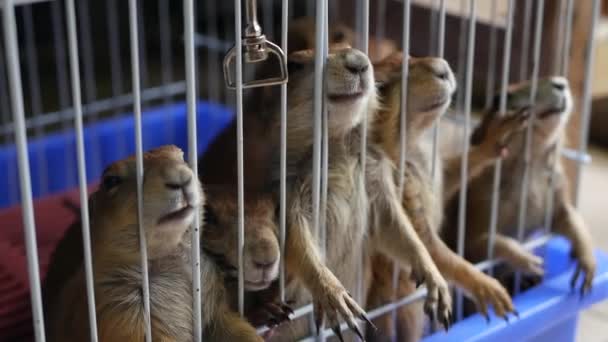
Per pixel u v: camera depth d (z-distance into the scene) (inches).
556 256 84.3
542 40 86.5
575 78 88.4
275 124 62.2
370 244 66.6
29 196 39.2
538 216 82.4
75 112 40.0
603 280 78.5
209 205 57.7
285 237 58.0
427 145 70.2
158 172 46.0
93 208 52.6
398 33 99.9
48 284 67.2
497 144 73.6
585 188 130.0
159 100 148.6
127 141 116.6
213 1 149.1
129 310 53.0
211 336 57.1
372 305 72.4
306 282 57.1
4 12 35.6
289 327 64.6
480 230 81.8
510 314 70.7
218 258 57.7
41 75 160.2
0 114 135.4
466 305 84.0
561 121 74.8
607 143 148.1
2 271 84.0
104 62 164.7
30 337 74.7
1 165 108.1
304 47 91.7
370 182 64.3
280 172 57.3
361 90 54.1
